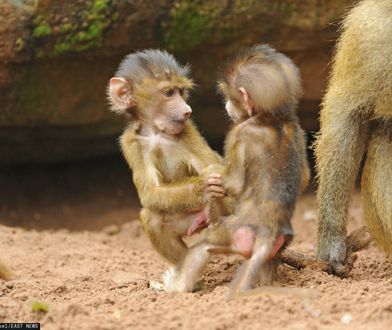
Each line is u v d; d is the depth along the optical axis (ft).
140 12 50.67
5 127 55.57
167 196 35.40
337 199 40.14
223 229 34.22
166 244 36.81
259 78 33.60
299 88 35.17
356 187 62.95
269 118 33.83
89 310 32.50
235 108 34.65
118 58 52.44
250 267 33.12
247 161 33.76
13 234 52.26
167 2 50.80
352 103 39.34
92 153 61.98
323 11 51.42
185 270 35.14
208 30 51.65
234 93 34.42
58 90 53.31
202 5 51.06
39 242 50.93
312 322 30.07
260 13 51.34
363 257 44.16
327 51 53.21
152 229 36.65
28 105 53.52
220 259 42.73
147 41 51.65
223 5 51.13
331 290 34.17
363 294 33.42
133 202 64.64
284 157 33.65
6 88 52.47
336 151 39.91
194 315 31.19
